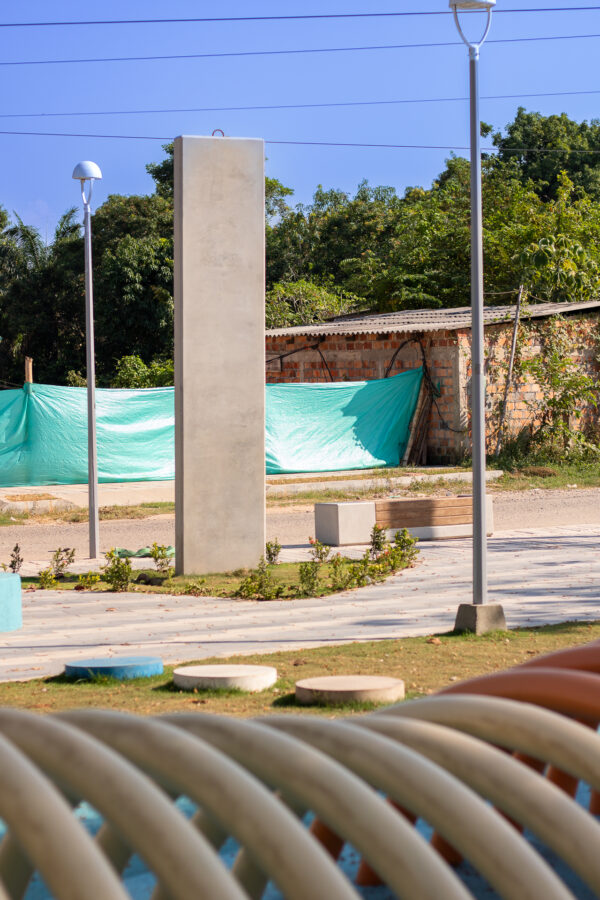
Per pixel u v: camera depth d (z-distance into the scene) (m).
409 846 2.80
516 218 39.00
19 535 17.58
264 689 7.63
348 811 2.89
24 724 2.97
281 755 3.09
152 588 12.38
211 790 2.86
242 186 13.06
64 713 3.31
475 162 9.47
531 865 2.86
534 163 55.00
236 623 10.32
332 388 25.92
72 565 14.43
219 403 13.17
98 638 9.65
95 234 48.38
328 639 9.48
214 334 13.08
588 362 28.14
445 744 3.39
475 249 9.49
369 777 3.18
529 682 3.93
